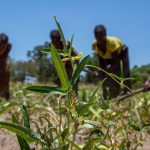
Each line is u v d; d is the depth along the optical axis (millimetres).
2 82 5496
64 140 1082
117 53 5008
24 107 1048
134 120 2119
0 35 5676
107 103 1924
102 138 1220
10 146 1689
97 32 4945
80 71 1014
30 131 990
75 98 1063
